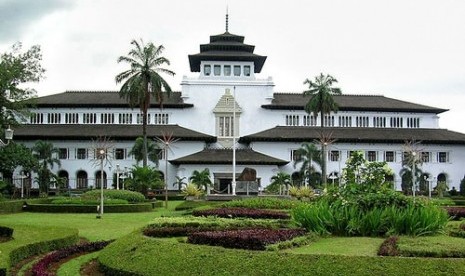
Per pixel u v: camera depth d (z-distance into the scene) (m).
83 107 85.12
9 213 40.34
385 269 12.04
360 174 21.72
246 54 86.31
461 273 11.72
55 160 78.44
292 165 82.69
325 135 81.81
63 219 34.94
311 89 74.81
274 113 86.31
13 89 60.94
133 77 67.19
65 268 16.70
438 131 87.12
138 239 16.59
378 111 86.81
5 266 14.25
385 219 18.09
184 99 85.88
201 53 86.56
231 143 85.12
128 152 81.88
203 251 14.10
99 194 48.25
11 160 68.38
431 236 17.61
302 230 17.45
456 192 79.00
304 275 12.23
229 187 77.31
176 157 82.06
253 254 13.39
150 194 64.50
